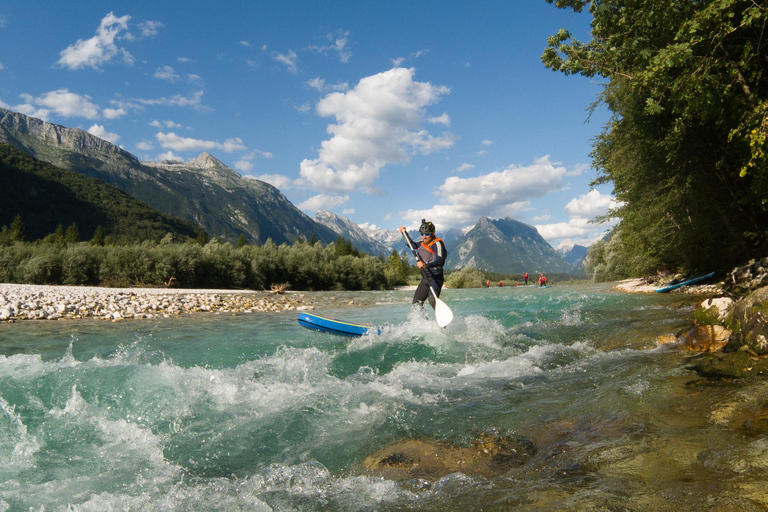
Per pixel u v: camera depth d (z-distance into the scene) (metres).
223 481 2.39
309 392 3.94
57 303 13.23
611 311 9.48
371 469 2.48
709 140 12.08
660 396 3.07
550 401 3.34
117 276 32.06
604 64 13.02
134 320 11.58
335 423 3.20
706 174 13.43
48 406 3.40
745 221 13.68
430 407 3.42
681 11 9.80
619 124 15.30
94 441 2.95
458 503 1.95
